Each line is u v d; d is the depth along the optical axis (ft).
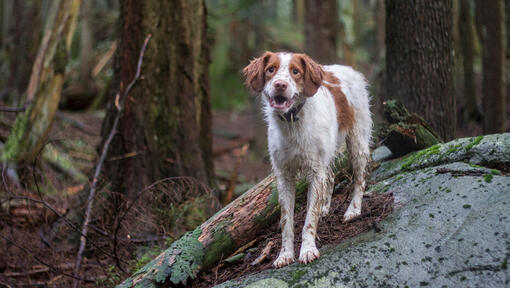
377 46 45.52
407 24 16.14
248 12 59.88
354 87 13.10
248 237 12.56
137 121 18.95
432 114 16.11
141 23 19.13
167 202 17.08
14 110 23.00
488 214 9.63
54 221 17.84
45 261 16.05
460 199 10.35
